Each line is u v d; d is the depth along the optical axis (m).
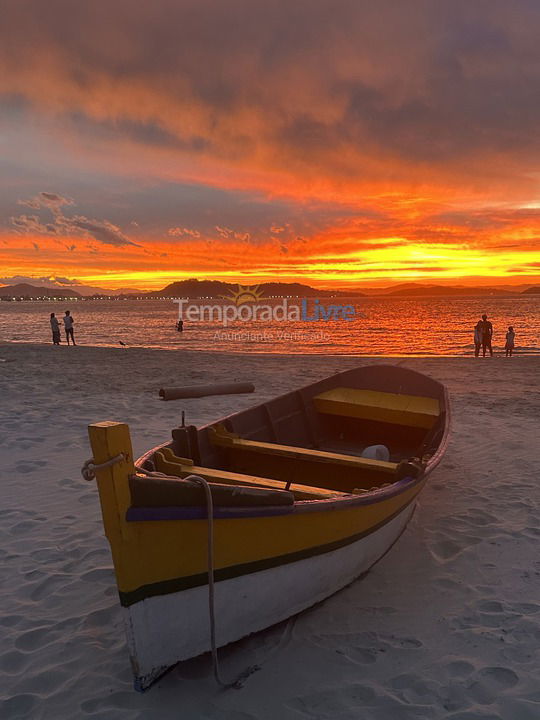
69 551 4.54
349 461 4.64
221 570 3.01
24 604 3.78
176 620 2.90
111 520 2.62
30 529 4.94
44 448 7.31
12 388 11.76
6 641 3.36
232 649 3.32
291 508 3.19
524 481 6.50
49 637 3.42
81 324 74.44
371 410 6.79
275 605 3.40
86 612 3.69
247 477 4.09
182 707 2.81
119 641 3.39
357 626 3.59
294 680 3.03
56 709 2.80
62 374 14.41
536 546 4.77
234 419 5.61
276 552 3.27
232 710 2.79
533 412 10.34
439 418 6.30
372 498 3.77
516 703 2.82
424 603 3.88
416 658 3.23
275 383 13.51
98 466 2.56
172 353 21.52
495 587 4.09
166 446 4.46
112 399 10.86
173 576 2.83
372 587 4.11
